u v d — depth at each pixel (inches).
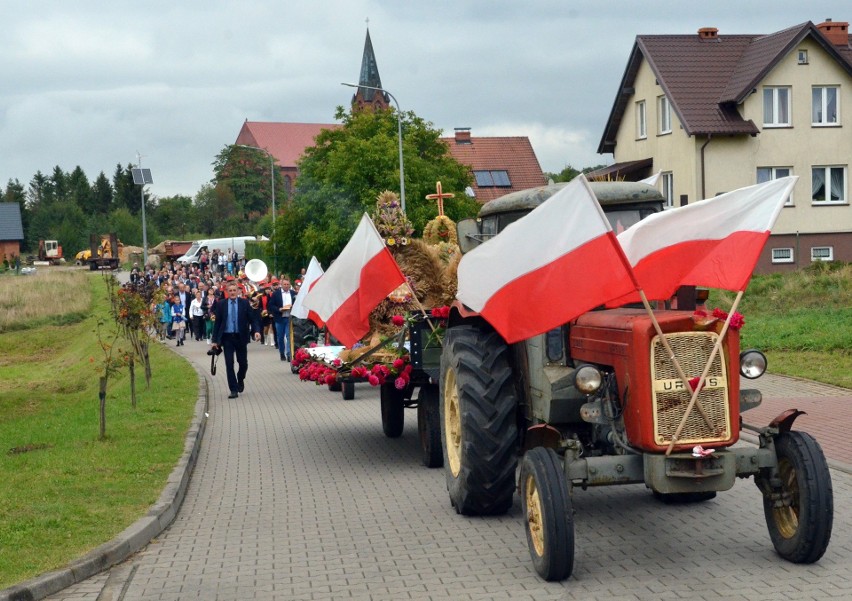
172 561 295.7
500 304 274.7
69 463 433.1
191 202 5088.6
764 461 261.6
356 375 444.8
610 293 259.8
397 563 284.8
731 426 256.8
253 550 305.6
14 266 3521.2
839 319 858.1
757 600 237.3
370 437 520.1
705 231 286.2
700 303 316.2
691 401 252.5
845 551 276.1
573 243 265.7
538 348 309.3
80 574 277.4
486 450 321.4
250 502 375.2
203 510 364.5
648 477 255.4
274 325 1036.5
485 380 324.5
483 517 336.2
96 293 2214.6
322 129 1824.6
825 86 1615.4
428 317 421.1
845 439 430.9
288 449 492.7
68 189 6161.4
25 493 371.2
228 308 723.4
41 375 1228.5
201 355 1127.0
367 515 346.6
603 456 265.0
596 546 294.2
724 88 1625.2
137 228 4566.9
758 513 324.8
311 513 353.1
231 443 518.3
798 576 255.0
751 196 280.8
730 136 1594.5
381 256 438.6
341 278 449.1
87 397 864.9
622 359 264.2
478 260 283.6
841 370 644.1
